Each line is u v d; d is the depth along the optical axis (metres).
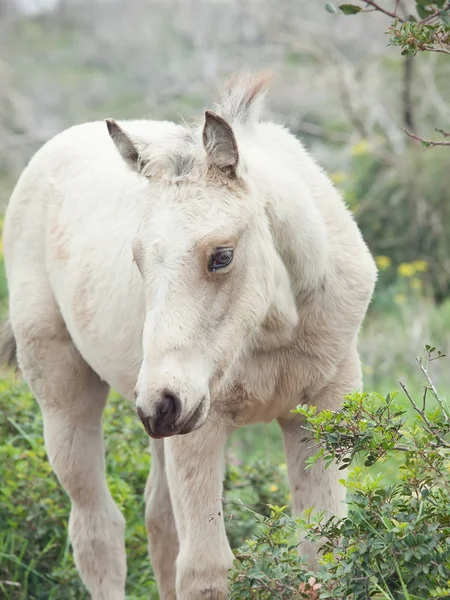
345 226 7.95
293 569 6.18
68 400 9.36
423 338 16.34
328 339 7.64
